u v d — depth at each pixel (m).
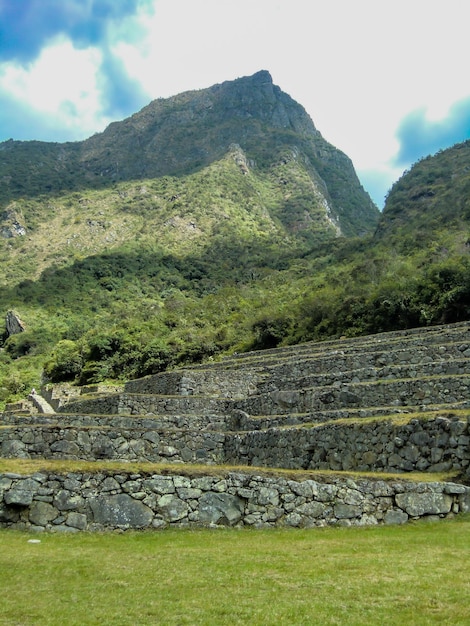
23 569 8.63
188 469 11.77
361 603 7.50
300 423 19.28
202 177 191.38
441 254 59.66
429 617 7.04
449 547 10.20
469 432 13.77
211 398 25.38
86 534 10.66
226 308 78.00
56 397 45.53
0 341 107.69
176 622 6.99
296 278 94.94
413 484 12.51
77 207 194.88
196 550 9.90
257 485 11.78
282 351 38.22
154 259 140.12
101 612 7.26
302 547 10.21
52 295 123.06
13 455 15.91
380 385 20.45
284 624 6.90
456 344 24.22
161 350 55.78
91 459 16.81
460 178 107.12
